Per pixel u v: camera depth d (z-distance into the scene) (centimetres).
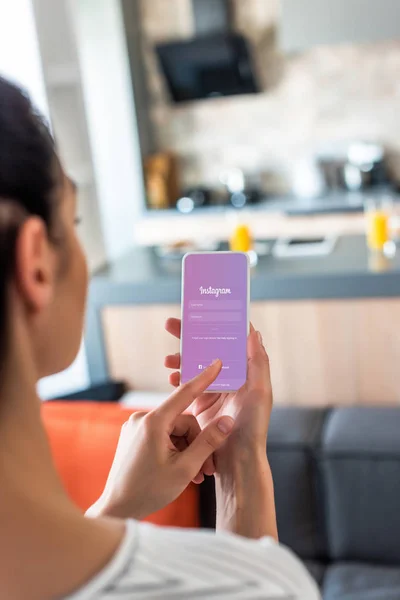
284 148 469
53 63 308
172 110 479
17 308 40
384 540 166
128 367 287
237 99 467
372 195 422
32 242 39
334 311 261
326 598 156
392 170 457
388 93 447
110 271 296
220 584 40
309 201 430
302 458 169
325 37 405
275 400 276
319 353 267
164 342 280
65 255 44
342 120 457
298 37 409
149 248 334
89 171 325
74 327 46
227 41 427
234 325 91
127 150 455
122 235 468
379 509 165
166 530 43
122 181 460
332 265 268
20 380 40
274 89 461
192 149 482
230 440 74
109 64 446
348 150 459
